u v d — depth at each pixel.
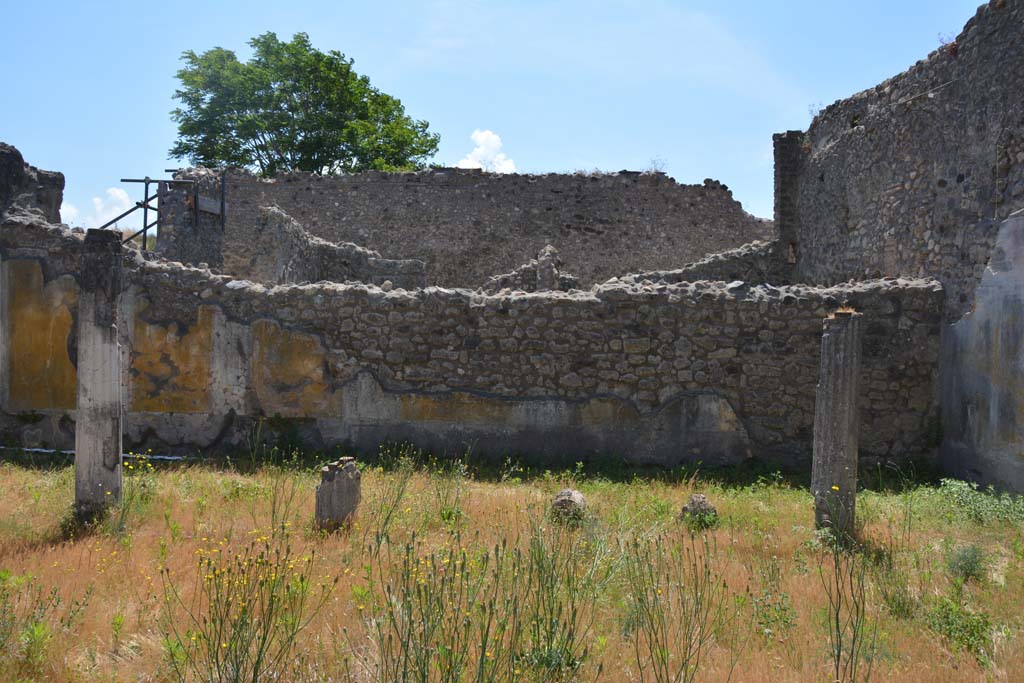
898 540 6.84
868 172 12.99
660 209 21.81
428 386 10.69
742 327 10.48
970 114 9.91
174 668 4.12
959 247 10.06
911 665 4.54
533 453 10.58
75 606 4.81
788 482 9.75
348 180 21.83
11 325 10.88
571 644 4.29
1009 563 6.26
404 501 7.62
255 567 5.04
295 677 4.11
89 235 6.98
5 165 11.19
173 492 7.90
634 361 10.52
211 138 33.81
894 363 10.46
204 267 11.47
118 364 7.11
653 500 8.25
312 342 10.75
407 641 4.00
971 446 9.52
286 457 10.47
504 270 21.73
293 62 34.41
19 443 10.80
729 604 5.21
